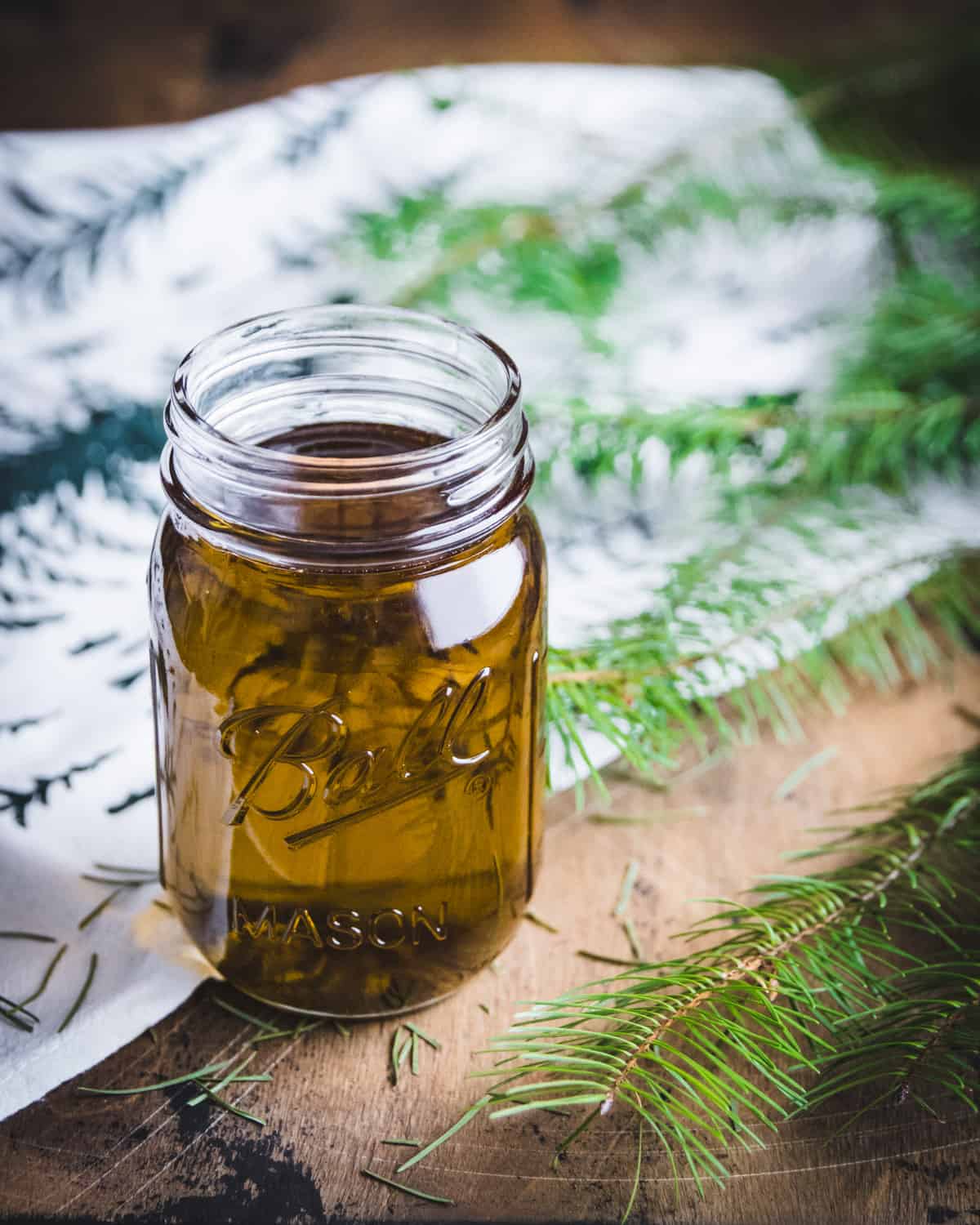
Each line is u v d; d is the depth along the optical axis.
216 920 0.42
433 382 0.42
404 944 0.42
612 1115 0.42
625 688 0.49
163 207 0.66
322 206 0.69
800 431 0.57
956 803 0.47
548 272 0.62
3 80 0.80
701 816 0.51
